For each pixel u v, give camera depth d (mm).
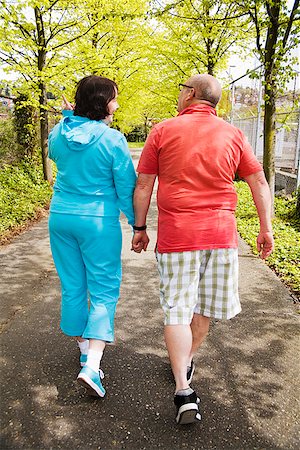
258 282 4574
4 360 2891
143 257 5668
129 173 2418
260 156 15711
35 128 12641
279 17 6969
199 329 2506
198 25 10703
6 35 9281
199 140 2252
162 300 2289
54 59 10719
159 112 18031
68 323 2557
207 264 2295
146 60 14242
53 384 2611
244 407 2424
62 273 2551
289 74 7266
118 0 10430
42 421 2268
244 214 8281
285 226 7211
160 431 2217
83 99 2432
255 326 3488
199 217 2230
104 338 2391
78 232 2402
